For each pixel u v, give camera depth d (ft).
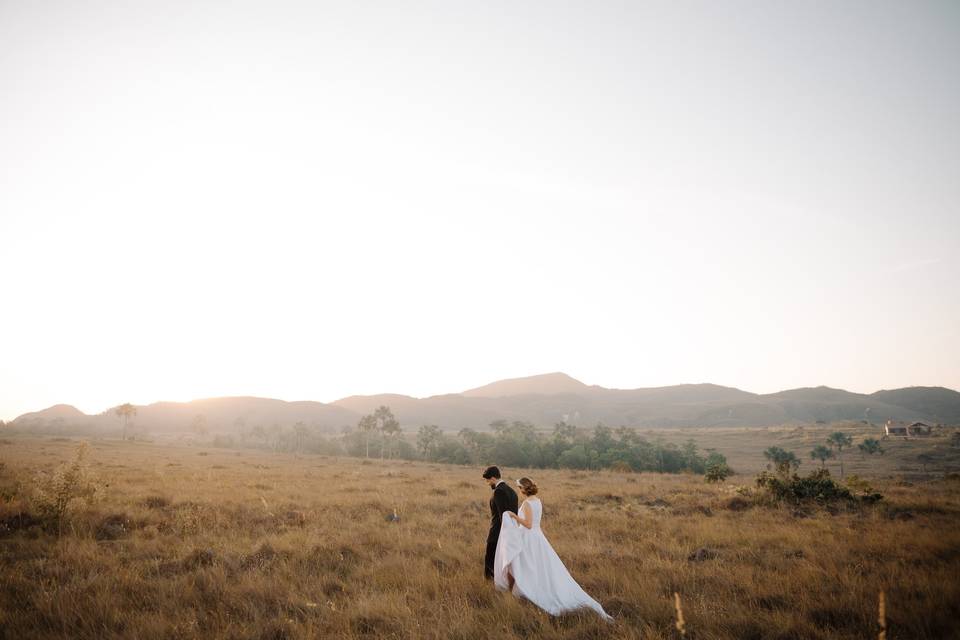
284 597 22.63
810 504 53.57
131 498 48.08
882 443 512.22
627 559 29.86
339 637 18.28
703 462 361.92
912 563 27.86
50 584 23.67
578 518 44.88
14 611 20.02
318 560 28.66
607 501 59.77
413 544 32.96
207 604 21.79
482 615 20.71
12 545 30.50
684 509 52.85
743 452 514.68
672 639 18.04
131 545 31.63
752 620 19.71
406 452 404.57
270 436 555.28
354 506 48.96
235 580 24.94
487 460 337.72
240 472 88.48
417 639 18.22
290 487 64.85
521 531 24.06
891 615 19.88
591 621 19.89
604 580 25.62
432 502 53.01
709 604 21.63
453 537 36.06
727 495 60.95
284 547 30.96
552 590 22.65
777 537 36.63
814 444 535.19
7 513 35.60
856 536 35.83
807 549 31.89
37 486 37.11
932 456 427.74
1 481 52.85
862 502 53.62
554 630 19.36
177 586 23.50
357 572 26.53
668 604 21.44
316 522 40.37
